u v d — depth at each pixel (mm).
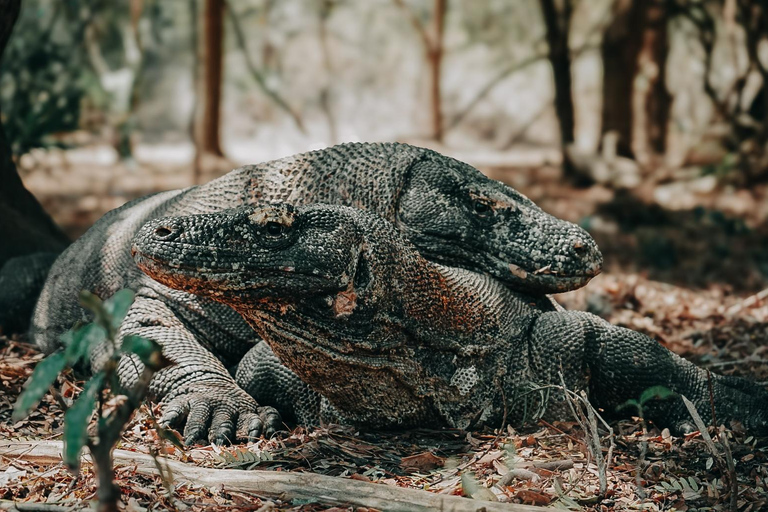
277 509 3623
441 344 4547
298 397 4758
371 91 34906
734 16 19469
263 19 33688
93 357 5008
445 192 4891
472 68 34875
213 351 5039
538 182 18750
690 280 9758
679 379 4738
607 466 4012
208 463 4102
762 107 17984
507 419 4695
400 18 34750
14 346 5898
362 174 4918
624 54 18344
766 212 14578
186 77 33062
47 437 4449
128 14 31375
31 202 7363
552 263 4812
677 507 3764
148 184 18297
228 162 21641
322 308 4184
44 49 13000
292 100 34469
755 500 3801
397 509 3588
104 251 5402
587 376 4770
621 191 15773
